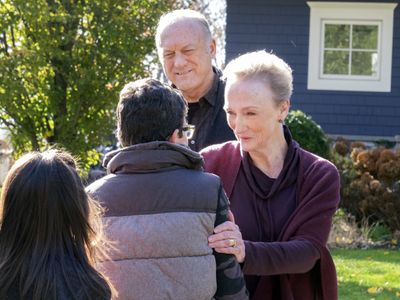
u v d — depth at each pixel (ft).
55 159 8.35
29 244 8.07
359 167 37.78
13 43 31.35
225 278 9.39
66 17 30.37
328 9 50.31
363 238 33.78
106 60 31.53
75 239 8.23
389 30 50.42
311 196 10.64
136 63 31.63
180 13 13.69
